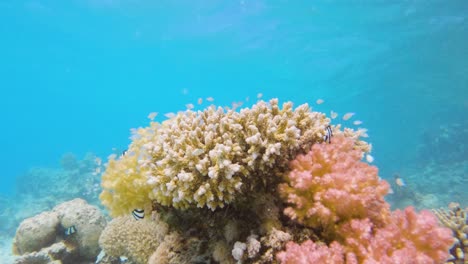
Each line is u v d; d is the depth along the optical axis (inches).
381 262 83.4
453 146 1206.3
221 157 109.2
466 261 137.1
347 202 101.9
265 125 126.0
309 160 117.7
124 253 189.6
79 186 866.8
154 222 145.0
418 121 1893.5
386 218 108.7
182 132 132.5
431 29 1304.1
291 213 107.7
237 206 123.8
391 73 1759.4
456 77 1621.6
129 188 138.9
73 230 249.3
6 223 786.8
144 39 2021.4
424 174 1018.7
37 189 1007.0
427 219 98.2
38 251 239.3
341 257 91.6
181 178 106.3
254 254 104.9
